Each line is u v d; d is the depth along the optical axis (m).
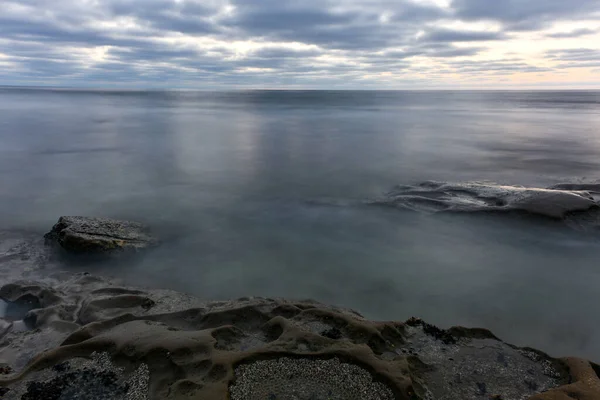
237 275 11.59
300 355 6.83
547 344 8.69
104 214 16.73
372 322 8.05
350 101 138.88
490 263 12.39
